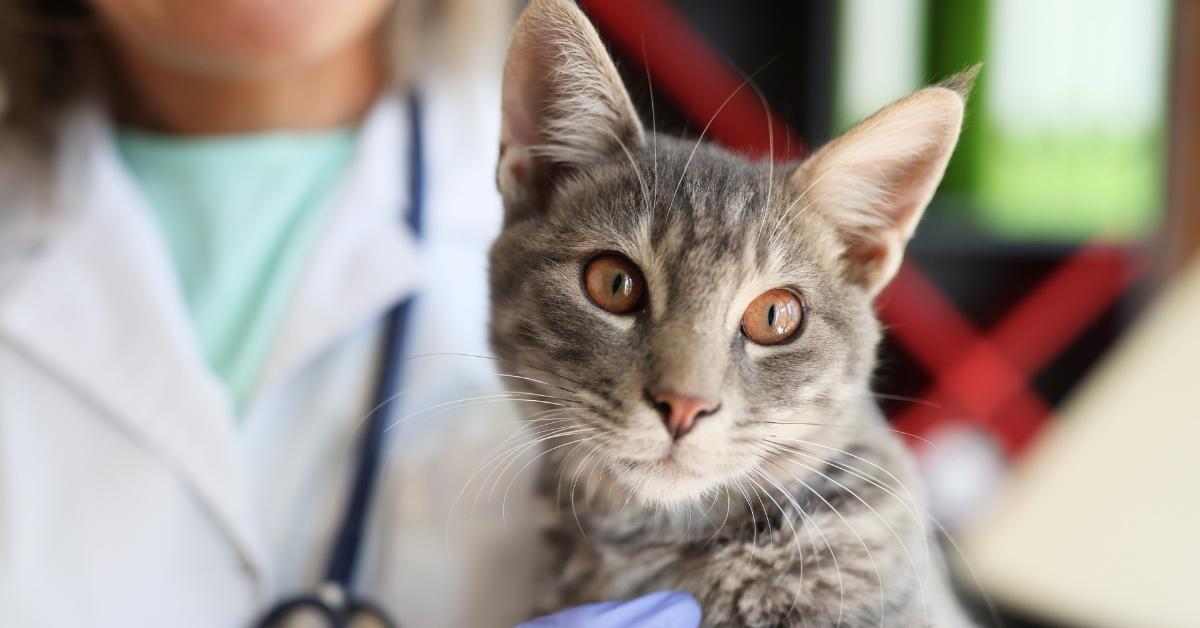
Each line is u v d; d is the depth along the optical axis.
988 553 0.65
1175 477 0.65
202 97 0.56
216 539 0.50
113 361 0.51
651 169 0.46
